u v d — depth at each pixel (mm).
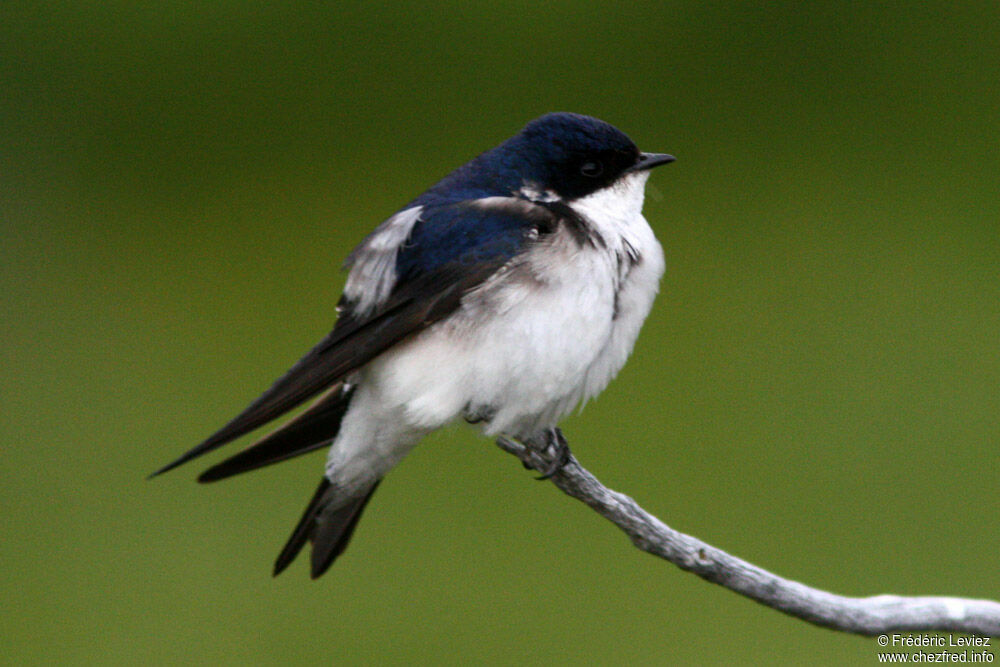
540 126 4445
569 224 4418
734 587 4391
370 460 4438
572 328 4410
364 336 4418
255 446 4438
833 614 4387
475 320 4410
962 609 4391
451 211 4426
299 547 4449
